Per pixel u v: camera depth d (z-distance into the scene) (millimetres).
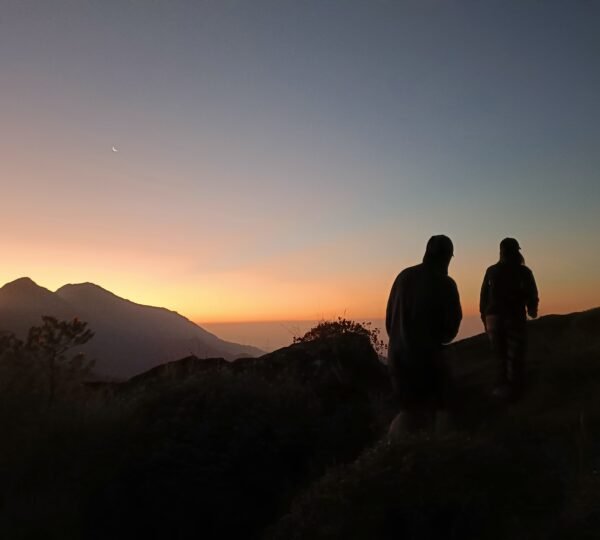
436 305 8289
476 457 5785
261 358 13297
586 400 9414
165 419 9055
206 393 9516
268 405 9617
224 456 8586
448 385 8406
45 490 8422
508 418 8969
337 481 6062
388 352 8594
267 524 8203
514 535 5195
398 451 6051
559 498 5664
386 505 5527
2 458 8742
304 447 9211
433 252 8562
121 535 8031
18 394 9719
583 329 15781
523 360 10672
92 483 8430
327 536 5539
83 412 9672
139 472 8352
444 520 5367
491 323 10836
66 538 7727
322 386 11641
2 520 7855
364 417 10250
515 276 10805
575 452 7121
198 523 8109
